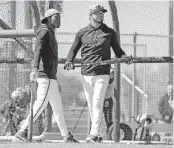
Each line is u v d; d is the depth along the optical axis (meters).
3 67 40.62
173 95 44.66
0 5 40.34
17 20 40.34
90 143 26.91
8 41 40.00
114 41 31.08
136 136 42.09
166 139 43.59
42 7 41.56
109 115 38.97
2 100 40.50
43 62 29.22
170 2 42.44
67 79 45.78
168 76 45.72
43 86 29.22
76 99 47.09
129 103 46.19
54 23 29.55
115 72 38.59
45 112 38.94
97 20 30.56
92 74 30.38
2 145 23.50
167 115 44.47
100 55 30.48
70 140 29.97
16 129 40.03
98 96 30.17
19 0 40.34
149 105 46.12
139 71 46.19
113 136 38.72
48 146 23.23
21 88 40.19
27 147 22.78
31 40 39.38
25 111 39.91
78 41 31.16
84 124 47.88
